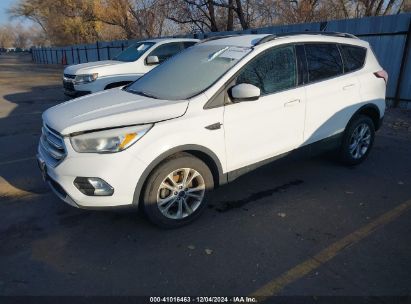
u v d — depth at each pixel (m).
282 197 4.28
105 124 3.18
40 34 70.00
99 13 29.53
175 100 3.60
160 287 2.80
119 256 3.19
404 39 8.58
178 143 3.36
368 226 3.63
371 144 5.36
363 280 2.85
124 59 9.51
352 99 4.80
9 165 5.50
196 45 4.73
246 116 3.77
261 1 19.39
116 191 3.19
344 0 18.84
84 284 2.84
